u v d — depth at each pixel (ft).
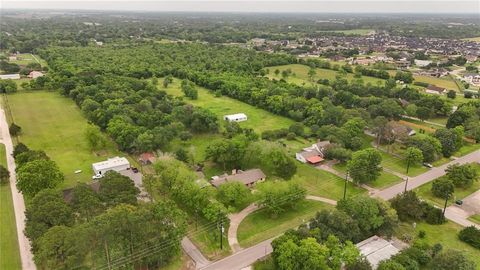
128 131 422.00
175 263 241.96
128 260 218.59
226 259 248.73
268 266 238.27
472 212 314.55
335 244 232.53
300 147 449.48
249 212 305.94
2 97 638.53
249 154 384.47
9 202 310.86
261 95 610.24
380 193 341.00
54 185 303.48
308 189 346.13
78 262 203.31
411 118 575.38
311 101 576.20
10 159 396.37
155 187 316.81
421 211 295.07
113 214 219.82
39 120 525.75
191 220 288.30
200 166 384.68
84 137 464.24
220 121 538.88
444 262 220.84
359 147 433.48
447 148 428.97
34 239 229.66
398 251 246.88
